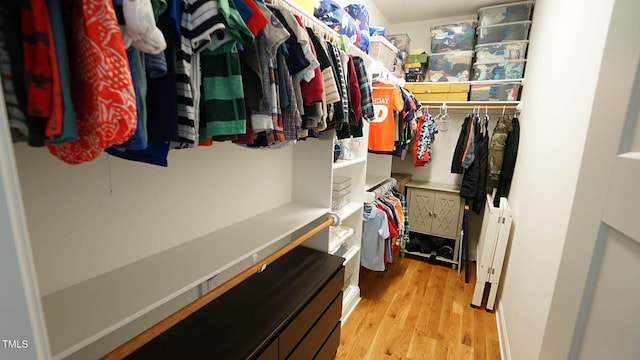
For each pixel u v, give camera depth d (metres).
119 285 0.83
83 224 0.82
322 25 1.29
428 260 3.01
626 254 0.48
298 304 1.19
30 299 0.41
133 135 0.52
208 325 1.06
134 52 0.51
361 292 2.40
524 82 2.38
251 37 0.71
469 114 2.84
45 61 0.41
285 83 0.92
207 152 1.18
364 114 1.62
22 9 0.39
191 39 0.62
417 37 3.15
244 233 1.26
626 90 0.51
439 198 2.94
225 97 0.70
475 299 2.20
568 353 0.61
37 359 0.43
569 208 1.01
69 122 0.44
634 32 0.50
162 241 1.05
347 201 2.18
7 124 0.38
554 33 1.55
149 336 0.71
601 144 0.58
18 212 0.39
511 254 1.94
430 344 1.82
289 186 1.75
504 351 1.70
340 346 1.79
